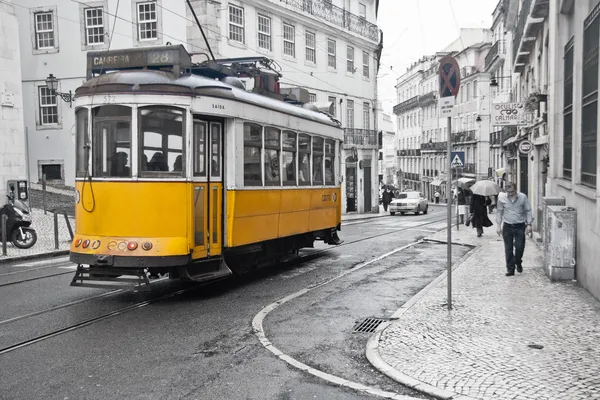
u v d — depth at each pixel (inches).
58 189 1064.8
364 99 1631.4
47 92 1120.2
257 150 432.8
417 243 731.4
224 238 396.2
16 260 567.5
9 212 630.5
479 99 2207.2
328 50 1451.8
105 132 357.1
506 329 287.1
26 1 1107.3
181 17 1032.8
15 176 852.6
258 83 502.0
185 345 274.2
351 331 301.9
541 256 560.7
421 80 2989.7
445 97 333.1
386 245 707.4
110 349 266.8
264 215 445.7
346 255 611.8
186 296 390.9
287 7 1259.8
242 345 275.3
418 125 3083.2
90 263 348.8
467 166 2320.4
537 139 730.8
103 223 352.8
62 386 219.9
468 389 209.2
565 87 518.6
